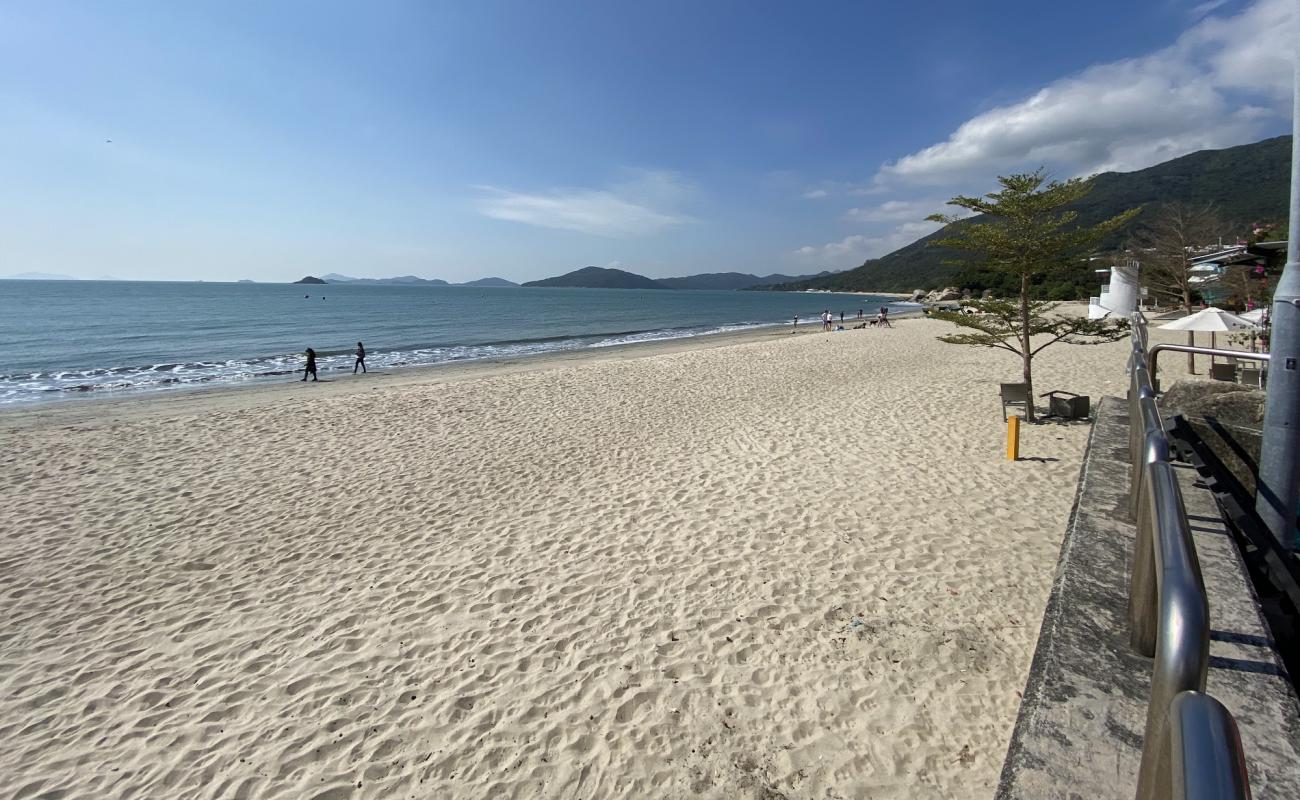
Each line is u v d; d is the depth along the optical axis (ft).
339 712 14.37
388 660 16.25
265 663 16.33
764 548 21.48
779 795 11.68
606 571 20.48
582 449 35.99
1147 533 6.54
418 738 13.50
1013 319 40.47
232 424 43.80
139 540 24.29
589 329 168.76
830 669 15.01
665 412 46.09
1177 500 5.40
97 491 29.99
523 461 33.86
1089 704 6.12
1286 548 9.73
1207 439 13.62
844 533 22.33
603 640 16.69
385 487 30.07
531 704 14.38
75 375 79.41
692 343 124.57
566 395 54.13
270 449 37.27
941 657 15.16
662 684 14.83
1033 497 25.00
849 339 106.32
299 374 81.05
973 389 49.60
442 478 31.24
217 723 14.17
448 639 17.07
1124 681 6.39
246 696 15.05
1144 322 21.57
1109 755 5.52
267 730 13.88
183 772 12.79
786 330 160.56
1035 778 5.42
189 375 79.87
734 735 13.19
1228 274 63.21
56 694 15.33
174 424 43.88
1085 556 9.14
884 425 38.34
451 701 14.57
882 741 12.73
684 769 12.40
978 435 35.04
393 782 12.38
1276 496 9.84
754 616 17.40
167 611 19.11
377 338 134.82
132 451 37.01
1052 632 7.32
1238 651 6.40
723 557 20.98
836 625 16.76
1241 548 10.38
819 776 12.02
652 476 30.19
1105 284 67.97
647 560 21.09
